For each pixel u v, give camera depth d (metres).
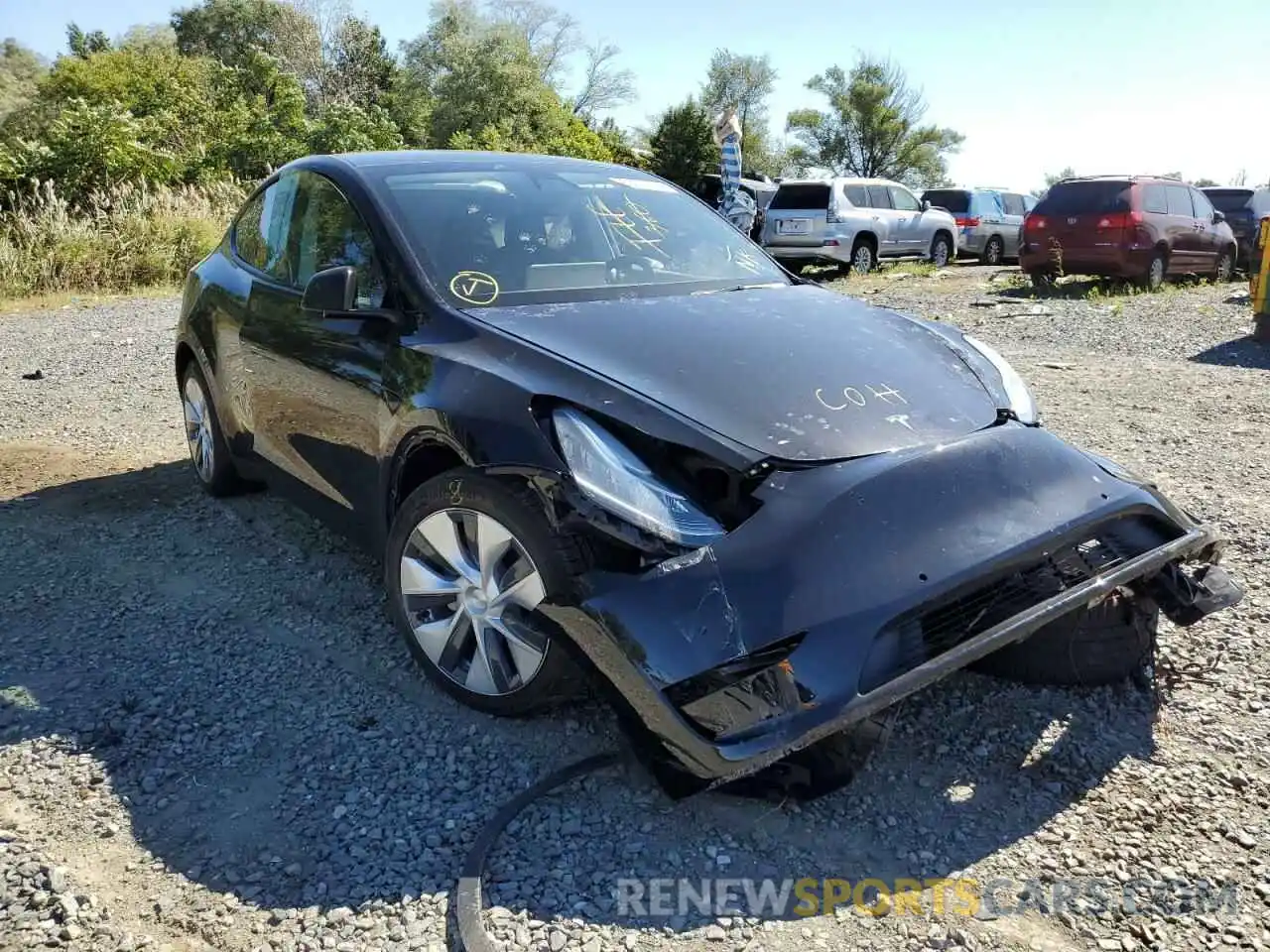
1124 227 13.51
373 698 3.10
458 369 2.94
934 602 2.37
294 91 25.02
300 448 3.83
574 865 2.34
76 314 12.42
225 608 3.75
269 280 4.18
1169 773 2.67
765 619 2.29
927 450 2.65
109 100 23.98
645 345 2.92
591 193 4.07
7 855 2.39
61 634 3.55
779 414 2.65
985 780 2.65
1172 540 2.85
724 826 2.47
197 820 2.53
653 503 2.46
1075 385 7.44
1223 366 8.16
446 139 46.91
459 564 2.84
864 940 2.12
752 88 61.47
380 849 2.41
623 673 2.34
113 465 5.66
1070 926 2.15
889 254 19.50
